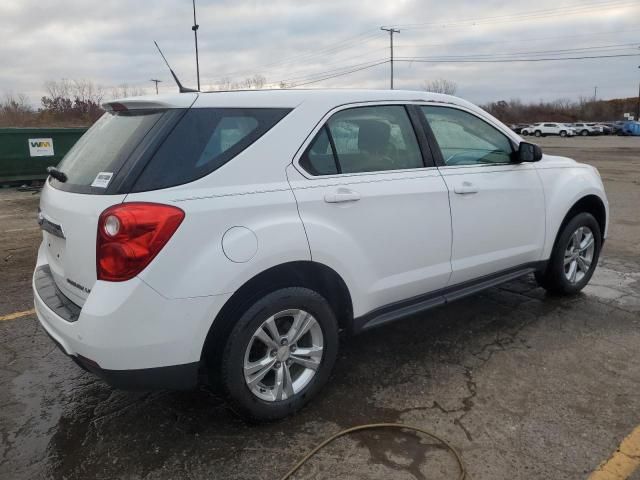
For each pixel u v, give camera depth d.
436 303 3.65
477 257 3.82
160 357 2.53
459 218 3.63
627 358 3.69
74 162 3.02
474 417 3.02
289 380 2.98
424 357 3.76
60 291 2.96
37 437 2.92
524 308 4.62
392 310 3.45
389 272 3.32
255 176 2.78
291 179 2.89
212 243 2.58
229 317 2.74
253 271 2.68
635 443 2.76
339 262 3.02
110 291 2.45
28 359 3.84
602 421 2.95
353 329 3.24
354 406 3.16
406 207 3.32
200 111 2.73
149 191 2.51
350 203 3.06
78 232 2.59
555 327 4.22
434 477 2.54
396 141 3.45
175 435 2.92
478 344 3.95
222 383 2.77
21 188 13.43
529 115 82.44
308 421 3.02
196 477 2.59
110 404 3.24
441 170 3.60
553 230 4.38
